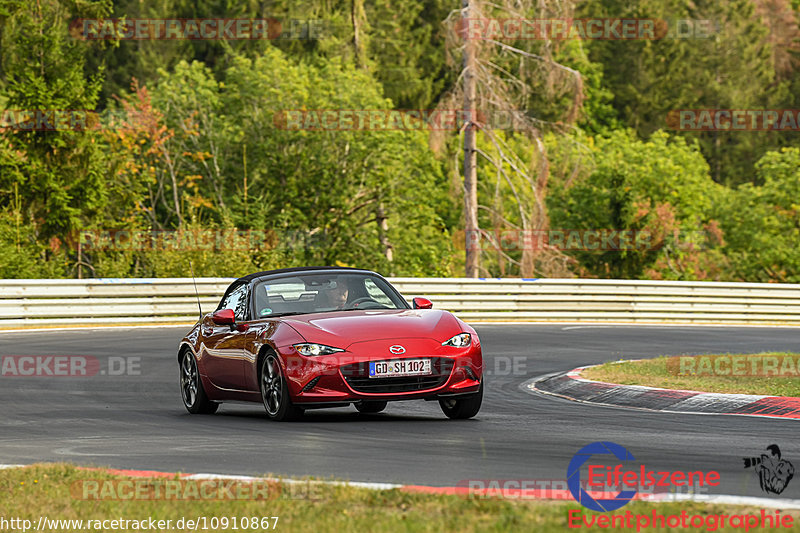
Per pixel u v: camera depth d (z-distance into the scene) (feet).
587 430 73.31
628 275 352.69
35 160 275.39
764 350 144.97
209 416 87.04
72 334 164.14
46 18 284.41
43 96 271.49
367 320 78.74
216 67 453.99
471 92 253.44
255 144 354.33
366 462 59.82
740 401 85.81
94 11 291.58
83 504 48.39
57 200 271.90
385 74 466.29
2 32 278.26
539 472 55.88
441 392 76.48
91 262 292.81
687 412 85.05
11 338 156.25
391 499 47.03
